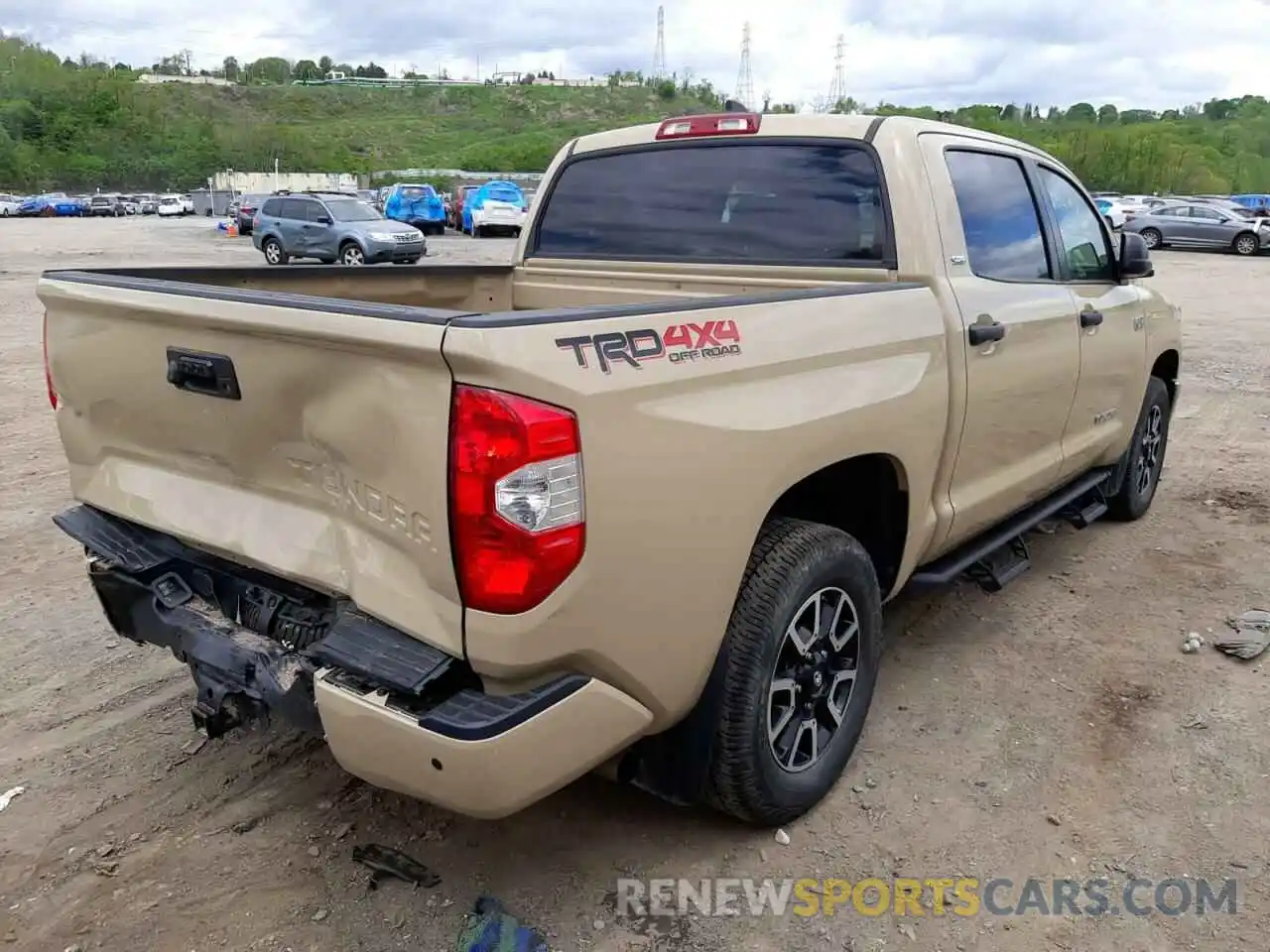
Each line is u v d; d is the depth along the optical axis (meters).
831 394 2.82
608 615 2.25
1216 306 16.30
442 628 2.18
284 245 23.62
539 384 2.04
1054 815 3.12
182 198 60.69
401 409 2.12
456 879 2.82
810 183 3.65
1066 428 4.43
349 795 3.19
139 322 2.61
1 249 26.17
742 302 2.62
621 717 2.39
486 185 34.94
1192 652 4.18
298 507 2.49
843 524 3.44
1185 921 2.69
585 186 4.33
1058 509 4.57
